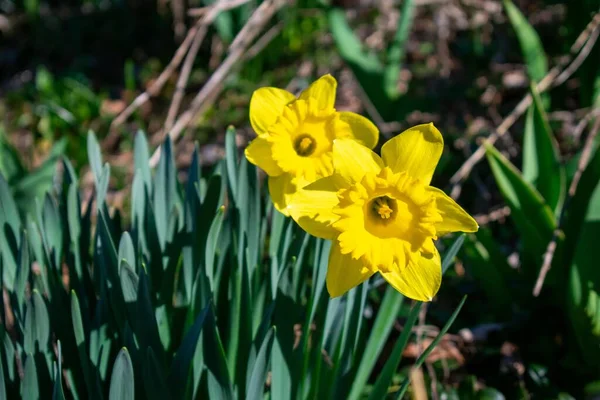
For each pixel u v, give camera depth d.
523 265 0.92
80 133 1.42
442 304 0.95
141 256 0.72
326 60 1.53
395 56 1.21
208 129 1.41
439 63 1.46
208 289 0.71
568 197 0.90
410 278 0.66
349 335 0.72
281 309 0.70
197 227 0.73
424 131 0.66
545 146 0.91
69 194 0.73
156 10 1.72
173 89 1.56
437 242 0.97
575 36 1.14
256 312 0.74
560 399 0.85
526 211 0.88
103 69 1.67
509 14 1.08
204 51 1.62
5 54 1.75
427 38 1.52
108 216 0.75
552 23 1.46
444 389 0.86
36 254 0.75
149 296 0.68
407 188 0.65
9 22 1.81
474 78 1.40
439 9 1.50
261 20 1.08
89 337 0.73
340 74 1.48
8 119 1.51
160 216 0.75
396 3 1.57
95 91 1.60
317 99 0.70
